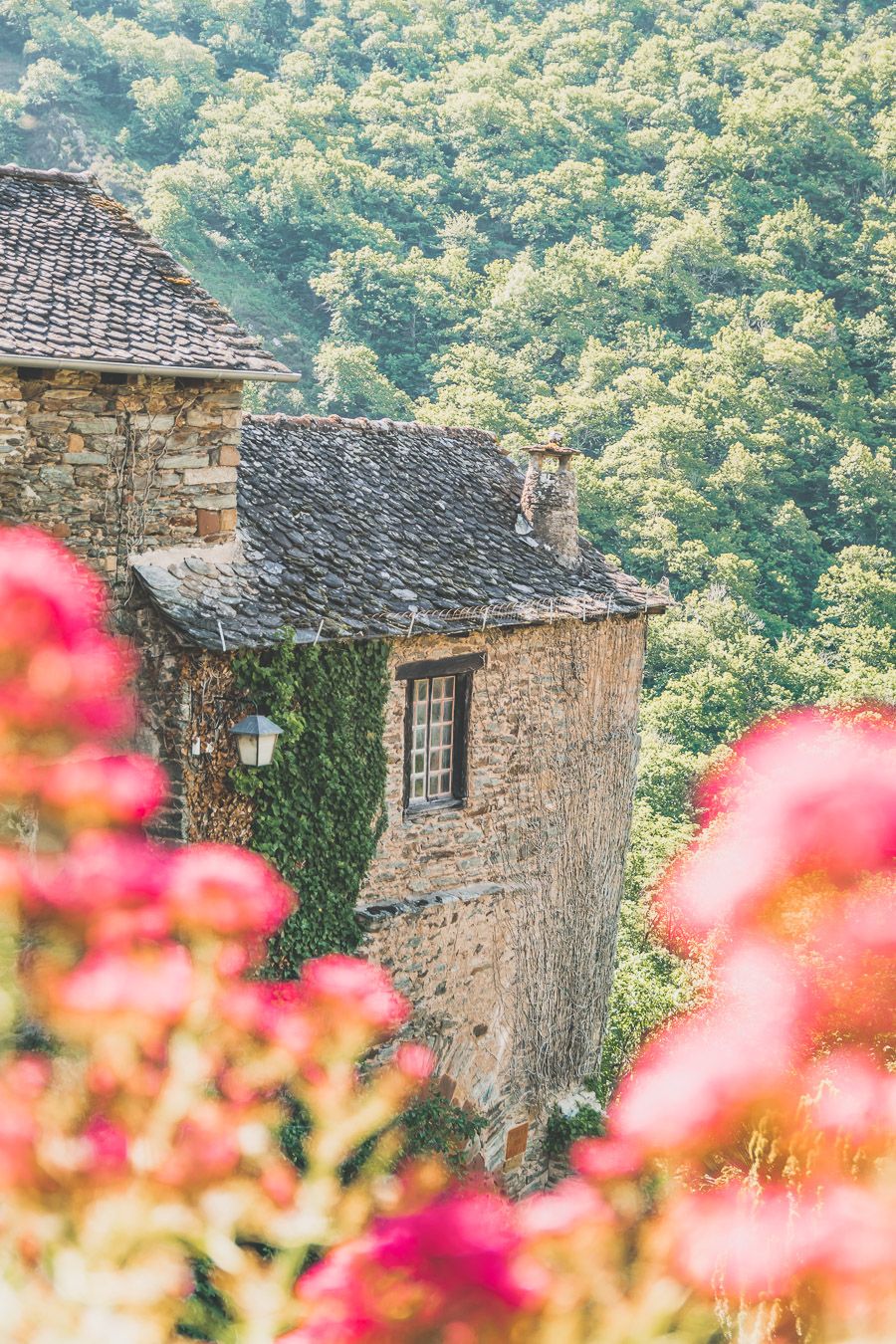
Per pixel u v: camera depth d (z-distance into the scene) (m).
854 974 3.02
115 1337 3.14
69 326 9.99
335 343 85.00
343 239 96.06
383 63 128.38
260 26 134.00
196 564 11.02
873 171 105.94
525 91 117.69
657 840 35.00
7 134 105.81
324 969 4.23
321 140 107.81
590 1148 3.45
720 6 130.50
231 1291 3.36
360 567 12.34
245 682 10.92
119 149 106.56
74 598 4.04
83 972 3.76
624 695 15.16
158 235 93.00
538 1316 2.94
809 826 3.02
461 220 102.06
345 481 13.71
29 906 3.92
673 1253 3.22
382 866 12.51
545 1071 14.70
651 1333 3.06
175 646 10.52
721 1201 3.27
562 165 104.19
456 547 13.67
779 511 73.06
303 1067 4.06
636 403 79.44
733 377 82.81
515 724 13.78
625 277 91.38
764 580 70.31
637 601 14.66
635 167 112.69
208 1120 3.69
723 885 3.14
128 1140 3.54
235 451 11.27
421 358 87.25
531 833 14.16
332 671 11.55
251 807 11.13
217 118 108.44
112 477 10.38
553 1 143.38
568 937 14.84
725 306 91.56
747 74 119.06
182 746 10.58
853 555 69.88
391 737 12.40
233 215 97.69
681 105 117.25
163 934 4.04
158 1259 3.33
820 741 3.24
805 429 79.56
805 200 102.19
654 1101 3.33
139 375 10.41
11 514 9.86
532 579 13.86
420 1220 3.02
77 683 3.96
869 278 94.94
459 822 13.29
